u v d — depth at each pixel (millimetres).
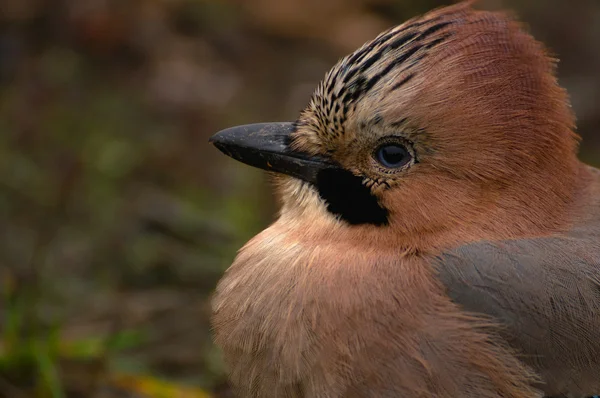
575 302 6598
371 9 16359
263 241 7297
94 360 9250
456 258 6691
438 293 6613
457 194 6730
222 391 8883
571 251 6738
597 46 15781
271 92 14492
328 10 16156
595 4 16469
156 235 11602
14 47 14195
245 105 14125
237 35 15492
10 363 9086
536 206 6824
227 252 11195
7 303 9953
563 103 6953
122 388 9203
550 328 6562
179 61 14719
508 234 6777
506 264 6648
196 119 13711
